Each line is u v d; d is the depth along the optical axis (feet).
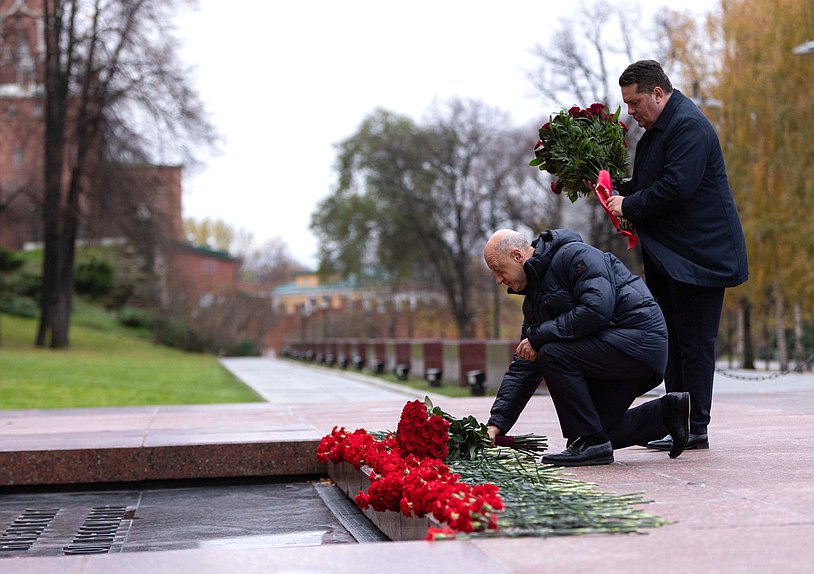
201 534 15.71
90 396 55.42
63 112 125.18
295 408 34.58
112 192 125.70
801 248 88.58
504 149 164.14
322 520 16.62
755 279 92.02
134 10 118.52
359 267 192.13
